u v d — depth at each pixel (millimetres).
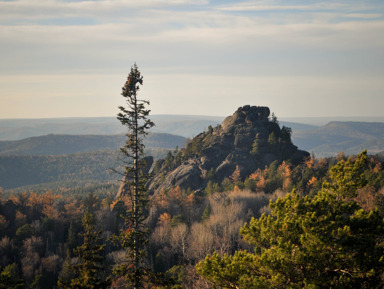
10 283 24047
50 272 90688
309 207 18766
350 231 17656
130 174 28453
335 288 16453
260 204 113875
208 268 18734
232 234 88062
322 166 143875
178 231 90000
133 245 26844
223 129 173375
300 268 17531
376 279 16578
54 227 122562
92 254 25797
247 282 17078
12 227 119750
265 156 154625
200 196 131000
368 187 83438
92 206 135750
